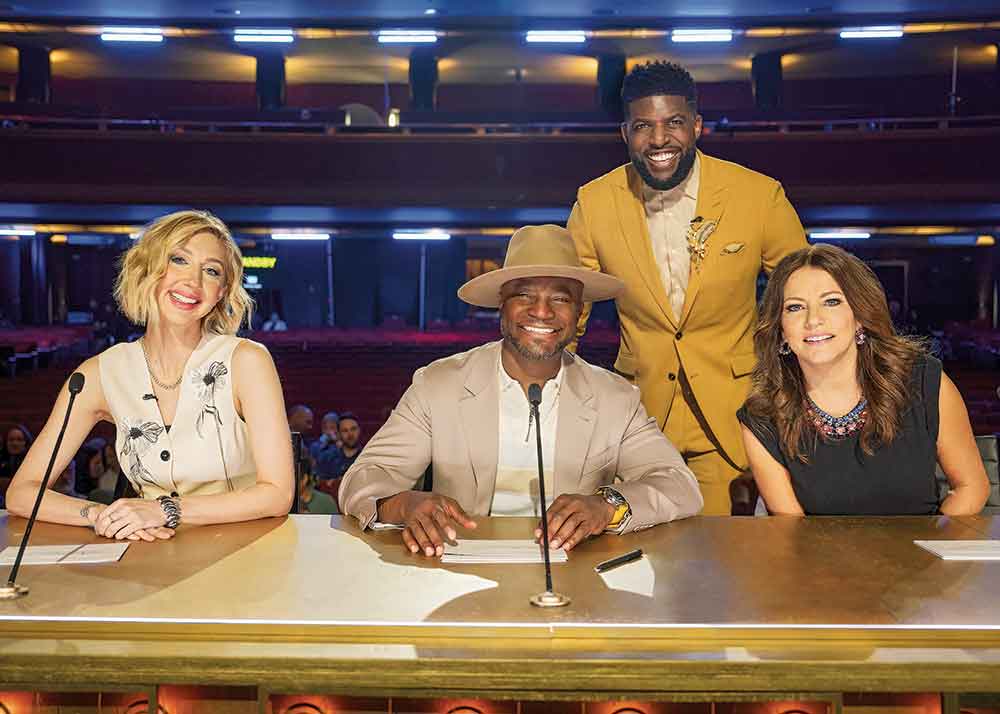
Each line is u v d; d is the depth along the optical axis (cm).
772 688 146
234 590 173
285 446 244
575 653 148
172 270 243
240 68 2092
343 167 1576
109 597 169
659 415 330
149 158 1561
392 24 1812
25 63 1914
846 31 1761
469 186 1574
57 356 1653
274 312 2317
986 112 1709
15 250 2192
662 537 211
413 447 251
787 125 1606
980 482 252
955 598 167
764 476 253
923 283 2305
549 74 2147
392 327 2277
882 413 243
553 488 251
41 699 159
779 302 247
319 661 147
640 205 322
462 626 155
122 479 263
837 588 173
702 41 1803
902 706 151
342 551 199
